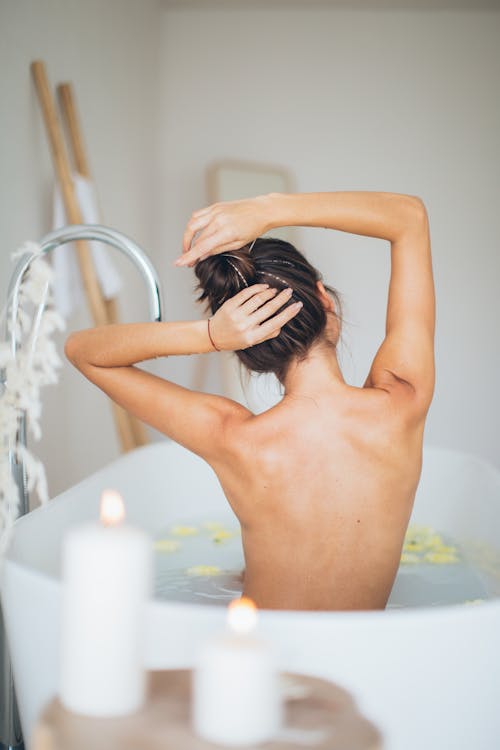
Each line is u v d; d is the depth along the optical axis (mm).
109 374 1413
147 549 773
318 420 1385
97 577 750
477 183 4613
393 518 1401
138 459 2447
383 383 1428
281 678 841
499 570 1973
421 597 1857
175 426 1409
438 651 1081
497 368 4641
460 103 4602
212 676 713
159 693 795
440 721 1111
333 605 1389
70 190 3049
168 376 4652
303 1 4574
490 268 4621
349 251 4664
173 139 4699
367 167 4668
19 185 2951
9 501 1369
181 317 4695
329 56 4656
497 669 1128
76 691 753
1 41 2820
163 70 4684
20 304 1538
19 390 1376
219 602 1756
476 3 4504
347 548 1380
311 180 4699
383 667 1069
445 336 4652
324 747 704
